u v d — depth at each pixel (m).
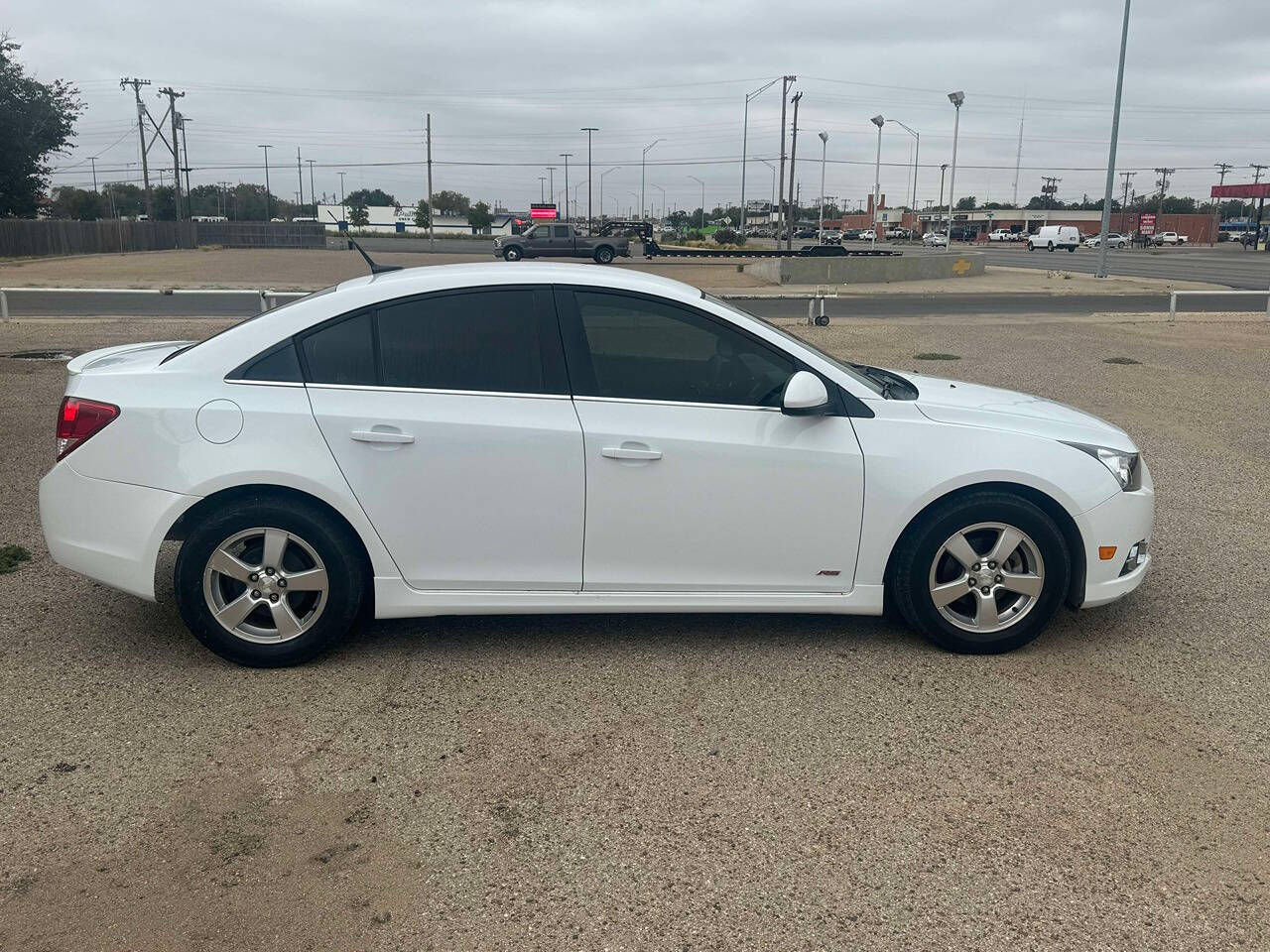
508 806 3.24
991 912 2.77
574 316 4.15
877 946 2.64
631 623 4.77
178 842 3.04
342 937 2.65
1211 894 2.86
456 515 4.10
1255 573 5.54
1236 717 3.90
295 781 3.37
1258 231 96.75
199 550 4.02
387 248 69.06
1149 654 4.46
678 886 2.87
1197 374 12.95
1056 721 3.85
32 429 8.52
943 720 3.84
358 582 4.17
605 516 4.14
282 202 143.38
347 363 4.08
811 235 83.56
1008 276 40.72
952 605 4.43
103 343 14.46
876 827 3.16
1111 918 2.75
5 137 56.50
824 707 3.94
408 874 2.91
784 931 2.69
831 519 4.23
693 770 3.48
